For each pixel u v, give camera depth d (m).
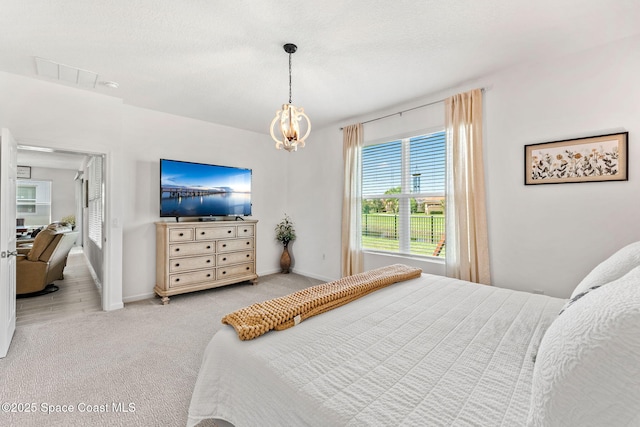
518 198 2.76
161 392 1.82
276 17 2.00
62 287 4.30
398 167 3.79
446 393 0.91
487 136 2.94
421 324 1.45
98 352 2.32
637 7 1.89
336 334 1.33
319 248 4.79
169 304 3.53
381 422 0.79
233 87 3.13
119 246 3.43
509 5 1.88
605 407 0.51
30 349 2.35
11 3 1.84
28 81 2.87
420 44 2.33
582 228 2.44
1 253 2.21
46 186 8.45
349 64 2.63
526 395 0.89
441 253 3.36
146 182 3.83
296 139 2.31
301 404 0.90
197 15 1.98
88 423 1.56
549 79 2.58
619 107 2.28
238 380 1.14
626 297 0.61
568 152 2.49
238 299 3.72
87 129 3.20
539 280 2.65
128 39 2.26
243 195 4.62
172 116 4.04
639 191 2.20
